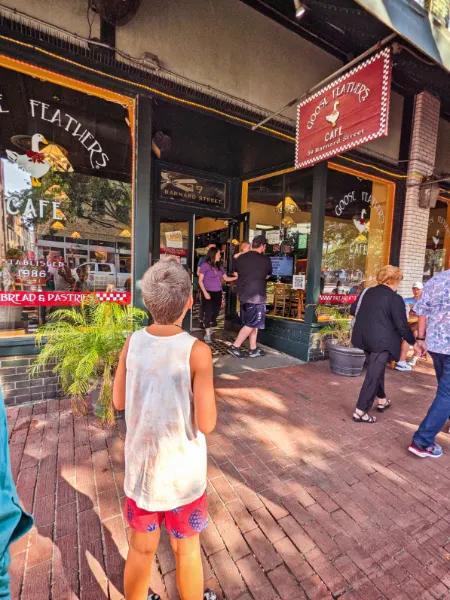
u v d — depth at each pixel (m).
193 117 4.46
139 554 1.26
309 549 1.79
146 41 3.57
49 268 3.52
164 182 6.11
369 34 3.43
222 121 4.55
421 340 2.84
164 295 1.19
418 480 2.41
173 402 1.15
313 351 5.20
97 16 3.26
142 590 1.30
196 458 1.21
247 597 1.53
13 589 1.52
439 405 2.60
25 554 1.70
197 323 7.77
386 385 4.33
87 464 2.43
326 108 3.81
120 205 3.79
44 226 3.50
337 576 1.65
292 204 5.88
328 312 5.18
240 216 6.53
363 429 3.12
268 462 2.56
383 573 1.67
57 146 3.52
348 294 5.86
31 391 3.40
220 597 1.52
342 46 4.92
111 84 3.48
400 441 2.94
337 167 5.43
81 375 2.64
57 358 3.20
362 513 2.07
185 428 1.17
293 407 3.53
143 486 1.18
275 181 6.22
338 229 5.64
